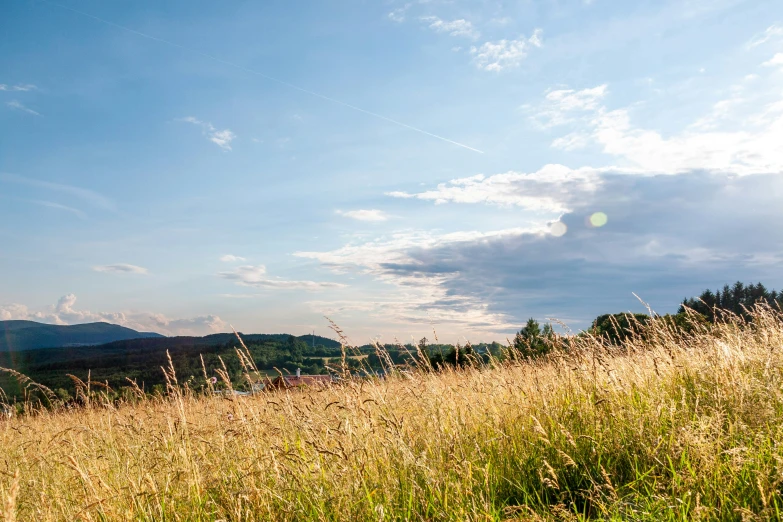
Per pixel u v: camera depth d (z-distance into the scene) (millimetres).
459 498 3736
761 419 4324
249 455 4496
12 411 8023
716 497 3473
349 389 5355
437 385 6152
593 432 4738
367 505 3748
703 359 6414
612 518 3389
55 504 4340
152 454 4703
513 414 5551
